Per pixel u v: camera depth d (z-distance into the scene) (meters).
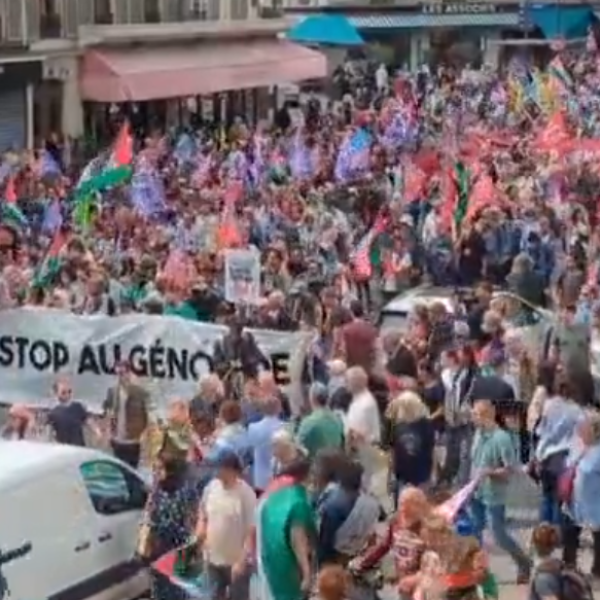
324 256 40.47
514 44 102.94
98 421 27.19
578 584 18.19
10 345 29.83
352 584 19.69
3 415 29.84
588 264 38.84
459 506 21.22
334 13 105.94
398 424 25.56
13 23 67.88
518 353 28.27
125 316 29.38
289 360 28.31
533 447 25.34
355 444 24.47
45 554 20.91
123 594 22.27
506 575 24.16
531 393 27.81
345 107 79.25
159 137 66.19
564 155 55.47
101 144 70.81
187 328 28.77
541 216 42.94
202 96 80.62
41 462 21.20
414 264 40.53
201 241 40.56
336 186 50.81
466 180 44.22
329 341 29.84
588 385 25.52
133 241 40.09
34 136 70.00
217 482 21.22
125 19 75.31
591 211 47.59
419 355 28.62
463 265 40.69
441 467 26.36
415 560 19.30
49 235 41.56
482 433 24.23
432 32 107.94
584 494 23.48
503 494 23.88
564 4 107.25
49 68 70.31
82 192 43.19
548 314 32.03
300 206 46.12
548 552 18.33
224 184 51.12
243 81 80.81
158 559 21.89
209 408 24.97
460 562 18.73
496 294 32.56
